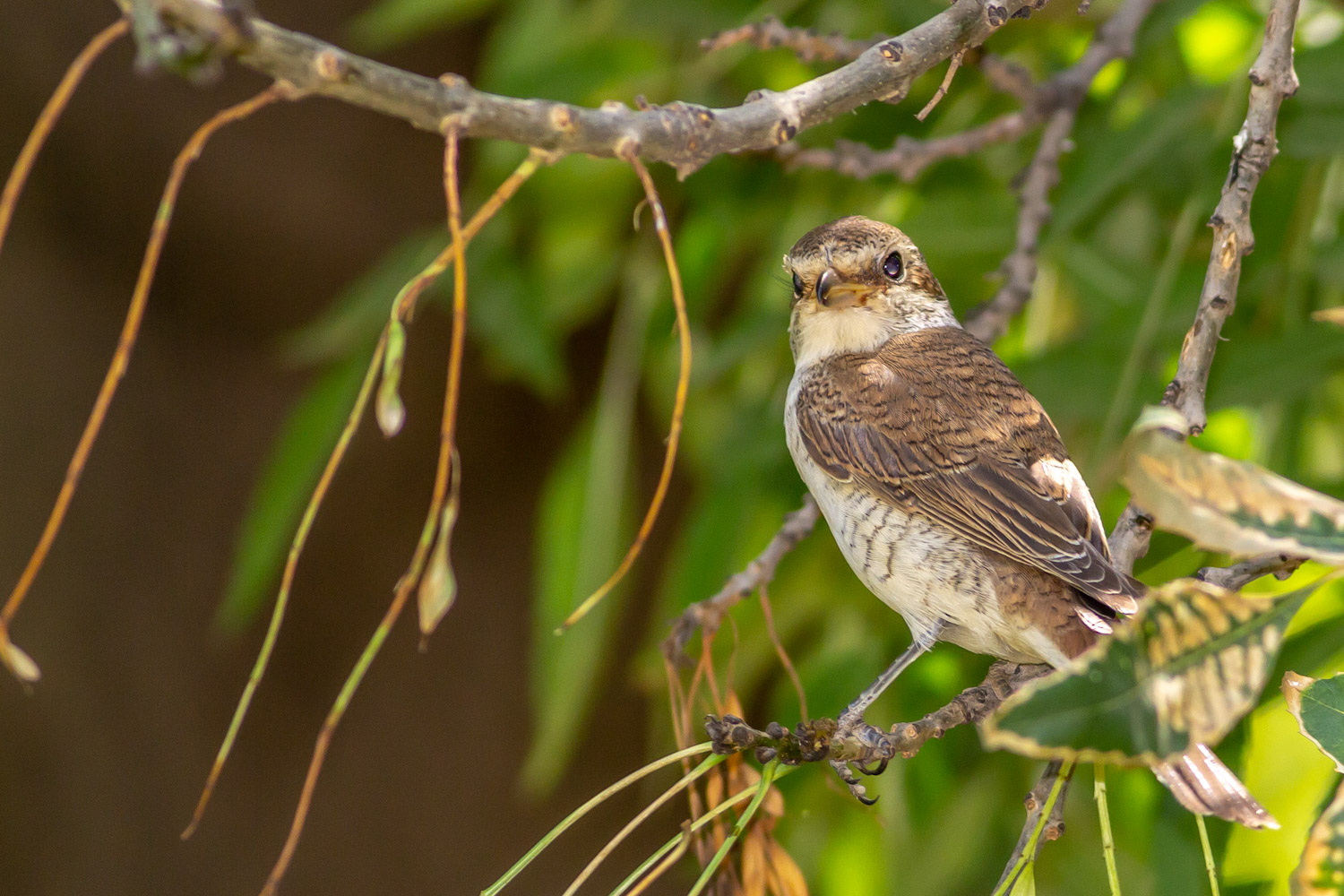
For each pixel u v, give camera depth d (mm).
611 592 8023
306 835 11172
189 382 11281
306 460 8242
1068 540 6047
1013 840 8383
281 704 11281
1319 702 3805
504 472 11641
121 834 10766
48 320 10875
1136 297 7246
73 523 10844
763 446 7945
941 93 4523
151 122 10875
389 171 11312
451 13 9422
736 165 8609
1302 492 3254
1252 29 8359
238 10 3092
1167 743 3252
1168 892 6297
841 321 7375
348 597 11391
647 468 11414
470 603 11586
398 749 11422
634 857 11656
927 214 7980
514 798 11539
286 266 11258
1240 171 4930
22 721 10570
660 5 8172
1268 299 7828
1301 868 3480
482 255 8555
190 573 11156
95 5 10742
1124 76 8336
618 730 11617
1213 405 7043
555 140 3547
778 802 5152
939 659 8227
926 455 6547
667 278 8656
